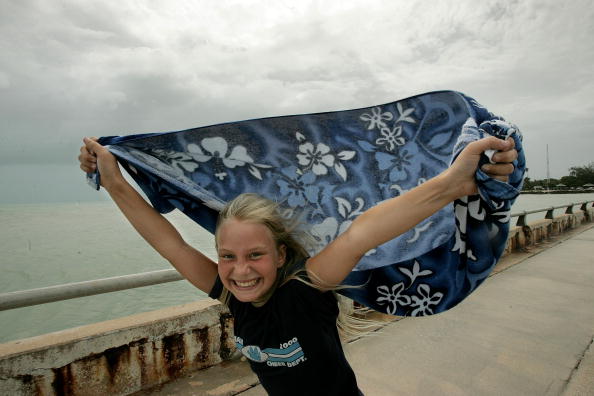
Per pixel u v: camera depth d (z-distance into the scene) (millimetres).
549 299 4285
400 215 1011
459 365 2770
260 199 1156
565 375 2623
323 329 1089
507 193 955
